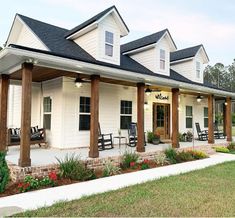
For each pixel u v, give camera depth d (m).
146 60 12.03
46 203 4.39
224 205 4.27
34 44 10.03
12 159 6.82
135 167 7.54
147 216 3.78
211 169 7.40
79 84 8.38
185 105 14.76
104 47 9.65
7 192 5.04
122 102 11.27
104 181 6.00
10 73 7.83
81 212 3.93
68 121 9.32
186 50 15.06
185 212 3.95
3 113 7.86
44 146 9.65
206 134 13.98
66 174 6.08
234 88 66.69
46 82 10.22
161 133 13.09
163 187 5.38
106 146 10.09
